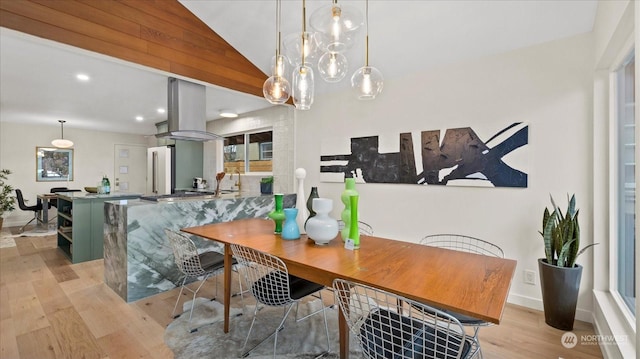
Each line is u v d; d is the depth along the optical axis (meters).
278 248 1.85
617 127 2.18
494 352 1.97
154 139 7.91
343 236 1.95
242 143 5.48
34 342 2.05
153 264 2.88
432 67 3.07
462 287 1.25
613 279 2.17
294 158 4.43
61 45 2.28
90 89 3.71
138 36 2.71
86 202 3.92
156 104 4.48
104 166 7.34
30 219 6.46
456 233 2.93
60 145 5.85
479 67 2.79
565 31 2.34
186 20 3.10
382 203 3.47
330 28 1.86
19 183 6.26
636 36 1.31
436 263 1.58
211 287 3.05
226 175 5.77
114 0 2.55
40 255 4.14
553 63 2.44
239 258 1.89
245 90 3.72
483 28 2.52
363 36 2.83
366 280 1.33
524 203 2.57
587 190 2.32
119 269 2.83
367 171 3.59
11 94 3.93
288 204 4.24
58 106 4.60
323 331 2.19
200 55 3.23
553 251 2.29
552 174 2.45
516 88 2.60
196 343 2.05
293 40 2.37
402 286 1.26
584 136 2.32
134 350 1.97
